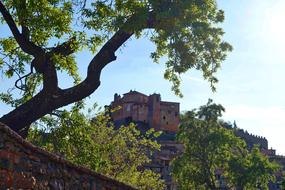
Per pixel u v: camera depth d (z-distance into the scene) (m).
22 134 13.71
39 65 13.53
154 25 14.41
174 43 14.86
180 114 65.31
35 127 16.80
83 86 13.66
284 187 70.12
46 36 15.10
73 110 16.50
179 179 63.53
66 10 14.67
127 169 29.73
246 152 63.91
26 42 13.47
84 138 16.52
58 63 14.80
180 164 63.19
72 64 15.93
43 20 13.92
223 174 65.00
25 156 7.37
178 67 15.33
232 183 63.81
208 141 61.91
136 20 13.30
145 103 118.75
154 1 13.42
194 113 64.25
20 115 12.97
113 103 125.56
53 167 8.43
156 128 116.69
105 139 28.14
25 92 16.64
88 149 16.67
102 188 10.73
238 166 61.28
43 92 13.33
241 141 63.06
